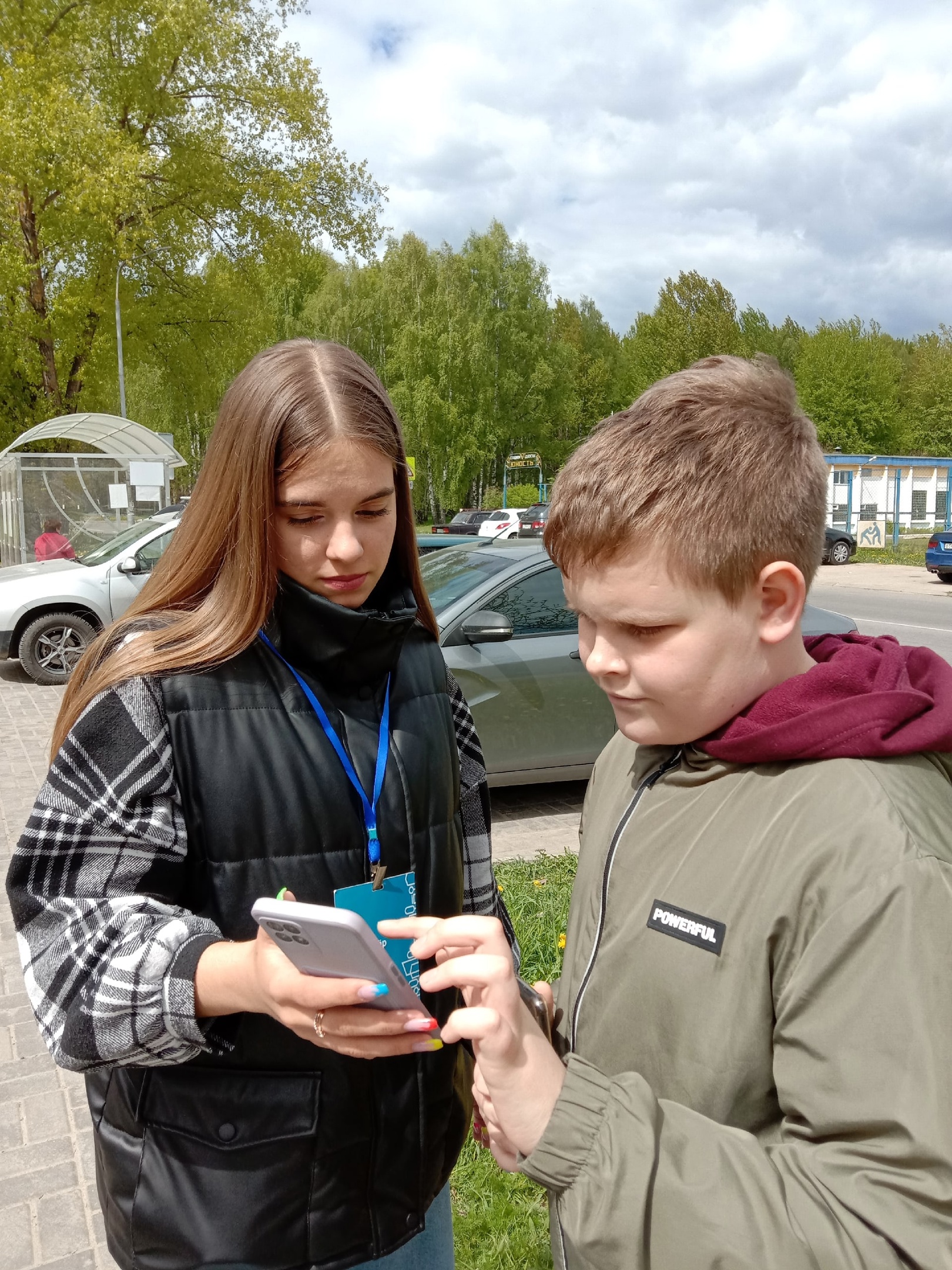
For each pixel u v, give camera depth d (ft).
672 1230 2.41
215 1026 3.17
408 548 4.57
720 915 2.85
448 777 4.39
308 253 84.02
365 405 3.78
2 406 76.69
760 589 2.89
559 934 11.23
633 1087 2.67
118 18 69.26
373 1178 3.80
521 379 164.96
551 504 3.16
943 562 62.69
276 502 3.77
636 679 3.02
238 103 76.79
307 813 3.71
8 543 49.11
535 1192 7.49
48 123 62.85
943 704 2.84
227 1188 3.53
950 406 174.19
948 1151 2.15
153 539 31.78
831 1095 2.39
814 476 2.97
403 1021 2.84
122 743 3.49
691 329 191.62
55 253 71.20
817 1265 2.24
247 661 3.80
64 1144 8.71
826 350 185.26
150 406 125.90
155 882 3.51
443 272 159.43
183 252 77.61
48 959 3.29
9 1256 7.34
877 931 2.41
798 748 2.82
